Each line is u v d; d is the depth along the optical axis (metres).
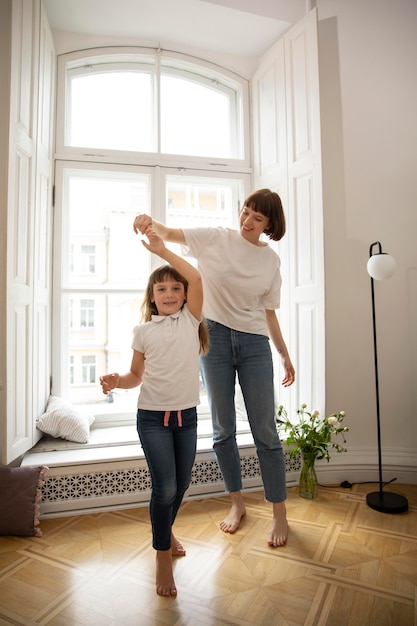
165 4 2.39
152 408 1.39
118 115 2.73
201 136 2.87
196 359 1.47
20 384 1.92
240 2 2.47
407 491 2.20
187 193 2.80
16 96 1.84
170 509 1.35
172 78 2.83
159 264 2.65
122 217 2.68
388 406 2.40
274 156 2.62
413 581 1.42
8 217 1.76
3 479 1.77
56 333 2.49
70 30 2.58
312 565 1.52
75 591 1.38
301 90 2.38
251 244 1.79
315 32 2.25
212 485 2.14
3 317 1.76
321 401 2.21
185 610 1.28
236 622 1.23
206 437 2.34
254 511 1.97
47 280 2.40
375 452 2.35
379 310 2.41
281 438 2.28
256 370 1.76
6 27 1.93
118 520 1.89
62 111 2.54
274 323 1.96
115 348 2.67
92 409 2.58
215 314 1.77
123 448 2.15
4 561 1.55
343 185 2.41
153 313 1.56
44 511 1.91
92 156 2.56
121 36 2.65
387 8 2.44
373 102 2.43
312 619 1.24
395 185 2.42
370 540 1.70
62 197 2.52
